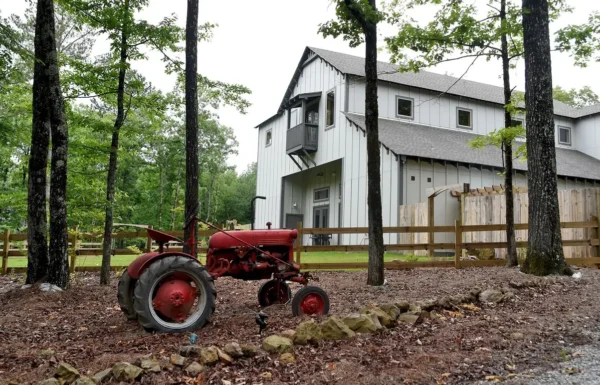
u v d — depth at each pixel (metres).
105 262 8.34
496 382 3.27
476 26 8.83
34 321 5.35
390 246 9.69
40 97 7.47
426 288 7.07
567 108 23.95
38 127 7.44
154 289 4.81
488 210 12.32
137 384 3.21
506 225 9.41
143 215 31.06
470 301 5.88
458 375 3.44
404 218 15.02
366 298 6.37
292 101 20.42
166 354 3.87
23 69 11.65
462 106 20.19
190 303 4.88
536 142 7.87
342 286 7.40
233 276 5.73
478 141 9.70
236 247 5.62
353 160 17.39
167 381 3.26
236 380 3.32
